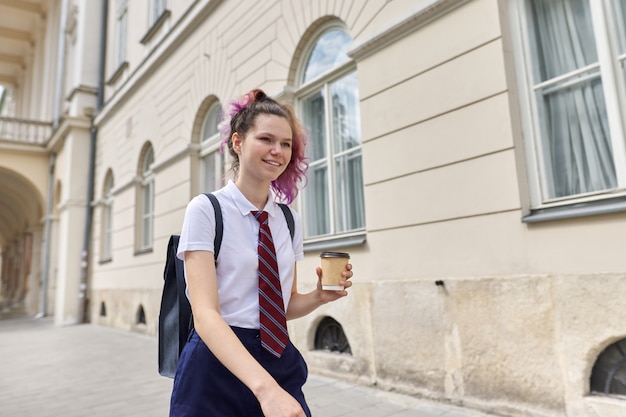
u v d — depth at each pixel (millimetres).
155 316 8414
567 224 2959
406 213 4023
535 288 3064
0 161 14633
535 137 3350
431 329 3695
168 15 8953
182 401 1266
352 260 4527
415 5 4059
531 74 3439
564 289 2922
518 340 3131
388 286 4090
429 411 3389
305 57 5688
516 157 3295
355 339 4348
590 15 3207
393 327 4004
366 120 4500
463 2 3697
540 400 2982
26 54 23656
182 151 7816
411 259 3947
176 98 8500
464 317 3477
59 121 14352
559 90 3346
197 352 1297
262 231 1429
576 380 2828
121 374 5383
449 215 3676
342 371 4445
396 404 3602
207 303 1221
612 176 3051
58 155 14828
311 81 5414
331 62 5352
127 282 9836
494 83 3459
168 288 1570
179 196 7977
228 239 1346
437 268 3727
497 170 3391
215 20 7340
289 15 5715
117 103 11148
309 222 5531
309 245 5273
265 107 1521
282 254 1505
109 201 11852
